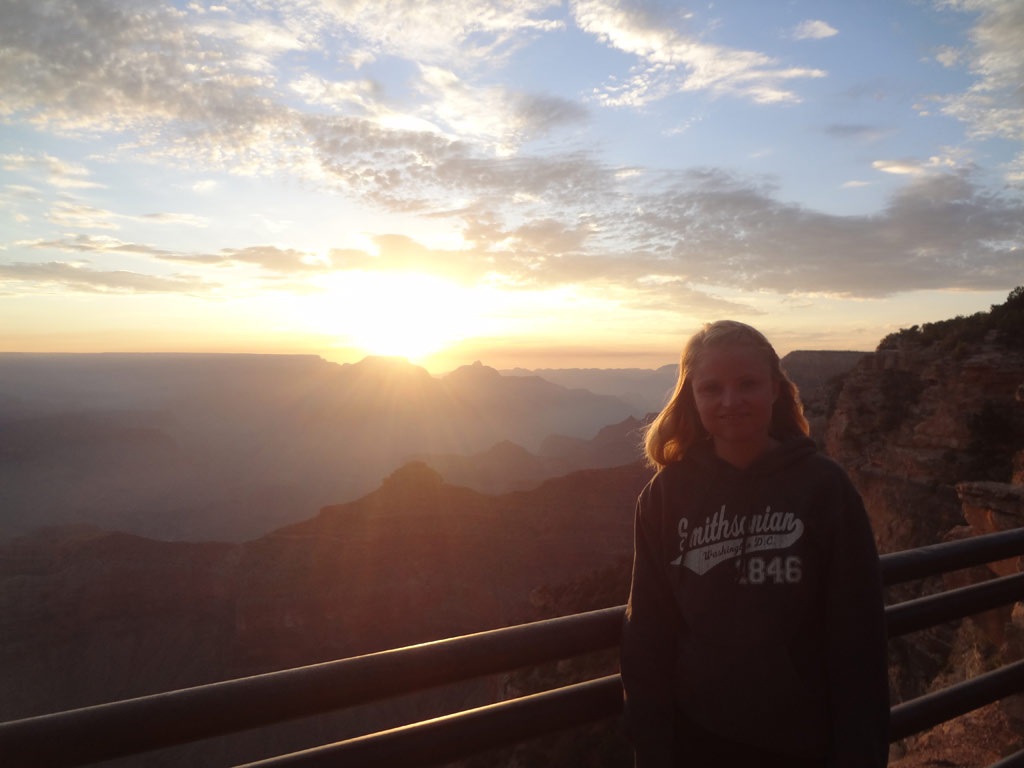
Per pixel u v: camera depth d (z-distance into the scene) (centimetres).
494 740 163
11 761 122
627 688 174
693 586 172
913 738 729
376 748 152
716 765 168
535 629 174
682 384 195
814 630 163
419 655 158
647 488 193
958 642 1162
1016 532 248
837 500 164
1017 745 504
